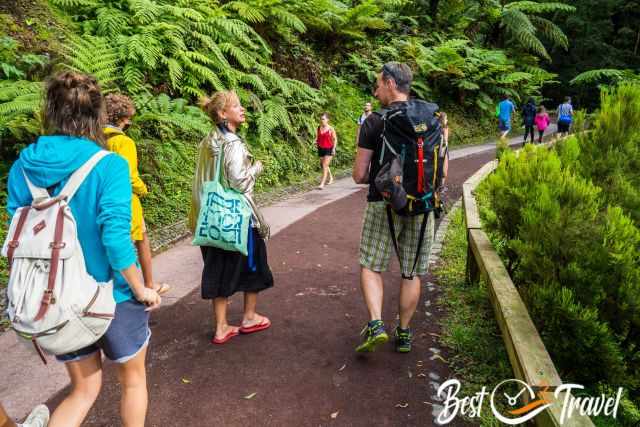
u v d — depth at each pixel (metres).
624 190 3.51
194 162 7.37
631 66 32.31
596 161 4.03
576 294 2.64
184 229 6.00
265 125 8.80
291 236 5.95
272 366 3.00
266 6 10.25
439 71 16.95
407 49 15.97
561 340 2.57
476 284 4.15
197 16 8.46
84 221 1.71
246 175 2.96
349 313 3.80
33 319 1.59
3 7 6.63
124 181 1.77
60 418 1.87
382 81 2.85
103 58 6.83
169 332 3.44
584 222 2.80
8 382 2.78
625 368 2.48
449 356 3.14
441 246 5.51
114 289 1.84
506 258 3.82
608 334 2.43
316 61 12.35
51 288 1.60
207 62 8.38
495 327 3.48
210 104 3.01
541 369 1.99
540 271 2.84
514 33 21.12
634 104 4.26
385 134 2.73
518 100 21.31
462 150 15.33
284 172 9.35
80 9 8.02
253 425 2.45
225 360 3.06
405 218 2.92
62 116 1.76
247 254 3.05
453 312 3.78
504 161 4.11
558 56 33.12
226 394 2.70
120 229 1.69
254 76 9.03
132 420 2.01
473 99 18.75
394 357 3.12
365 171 2.88
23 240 1.64
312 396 2.69
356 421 2.49
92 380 1.94
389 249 2.98
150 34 7.63
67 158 1.71
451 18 20.14
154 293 1.92
